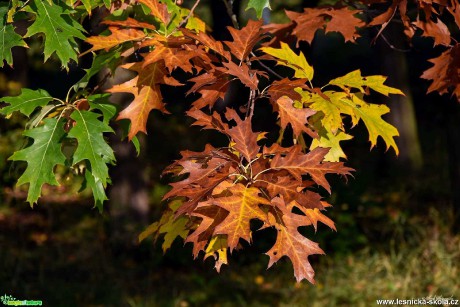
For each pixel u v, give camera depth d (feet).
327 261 31.35
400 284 28.17
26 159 7.57
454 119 32.71
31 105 7.94
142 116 7.62
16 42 7.54
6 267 31.89
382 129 8.02
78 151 7.50
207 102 7.48
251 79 7.27
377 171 42.93
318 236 32.14
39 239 36.47
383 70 41.93
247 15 53.62
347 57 66.80
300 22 9.70
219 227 6.28
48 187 41.50
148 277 30.86
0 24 7.65
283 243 6.64
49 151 7.64
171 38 7.72
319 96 8.02
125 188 33.63
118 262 32.09
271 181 6.64
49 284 30.27
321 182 6.68
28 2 7.58
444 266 28.96
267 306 28.14
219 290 29.84
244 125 6.90
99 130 7.64
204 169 6.71
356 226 33.83
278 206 6.70
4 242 35.68
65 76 62.44
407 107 41.88
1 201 40.81
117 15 8.90
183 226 7.79
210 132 52.95
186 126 55.72
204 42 7.53
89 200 40.81
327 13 9.40
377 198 37.68
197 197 6.47
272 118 51.90
